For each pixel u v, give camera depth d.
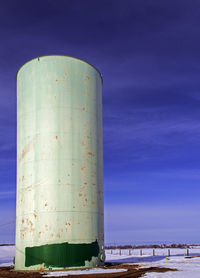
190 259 34.19
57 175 23.62
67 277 17.52
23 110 26.09
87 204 24.00
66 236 22.64
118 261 32.81
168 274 18.66
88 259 23.00
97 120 26.81
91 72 27.08
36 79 25.67
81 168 24.41
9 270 23.69
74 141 24.62
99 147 26.61
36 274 19.53
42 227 22.78
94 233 23.97
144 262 30.17
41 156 24.08
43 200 23.23
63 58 25.89
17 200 25.22
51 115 24.69
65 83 25.42
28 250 22.83
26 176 24.41
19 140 26.17
